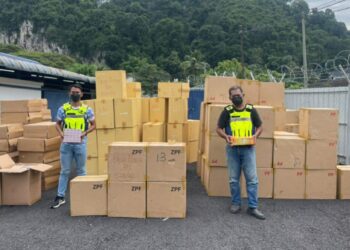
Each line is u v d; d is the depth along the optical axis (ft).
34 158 22.33
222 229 15.47
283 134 21.40
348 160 29.04
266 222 16.37
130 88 28.89
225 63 115.44
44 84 45.70
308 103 37.01
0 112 25.61
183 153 16.94
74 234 14.90
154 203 16.99
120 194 17.02
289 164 20.08
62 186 19.06
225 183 20.59
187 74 132.46
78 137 19.03
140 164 16.97
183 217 16.96
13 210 18.22
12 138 22.39
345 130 29.78
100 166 24.86
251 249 13.44
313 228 15.58
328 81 41.16
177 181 16.93
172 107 29.76
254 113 17.49
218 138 20.48
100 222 16.37
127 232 15.14
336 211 18.01
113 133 24.90
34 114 25.99
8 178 18.89
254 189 17.37
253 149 17.48
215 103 21.81
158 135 27.71
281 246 13.70
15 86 38.34
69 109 19.21
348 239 14.39
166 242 14.08
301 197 20.18
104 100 24.81
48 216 17.22
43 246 13.73
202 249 13.43
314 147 20.06
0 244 13.91
